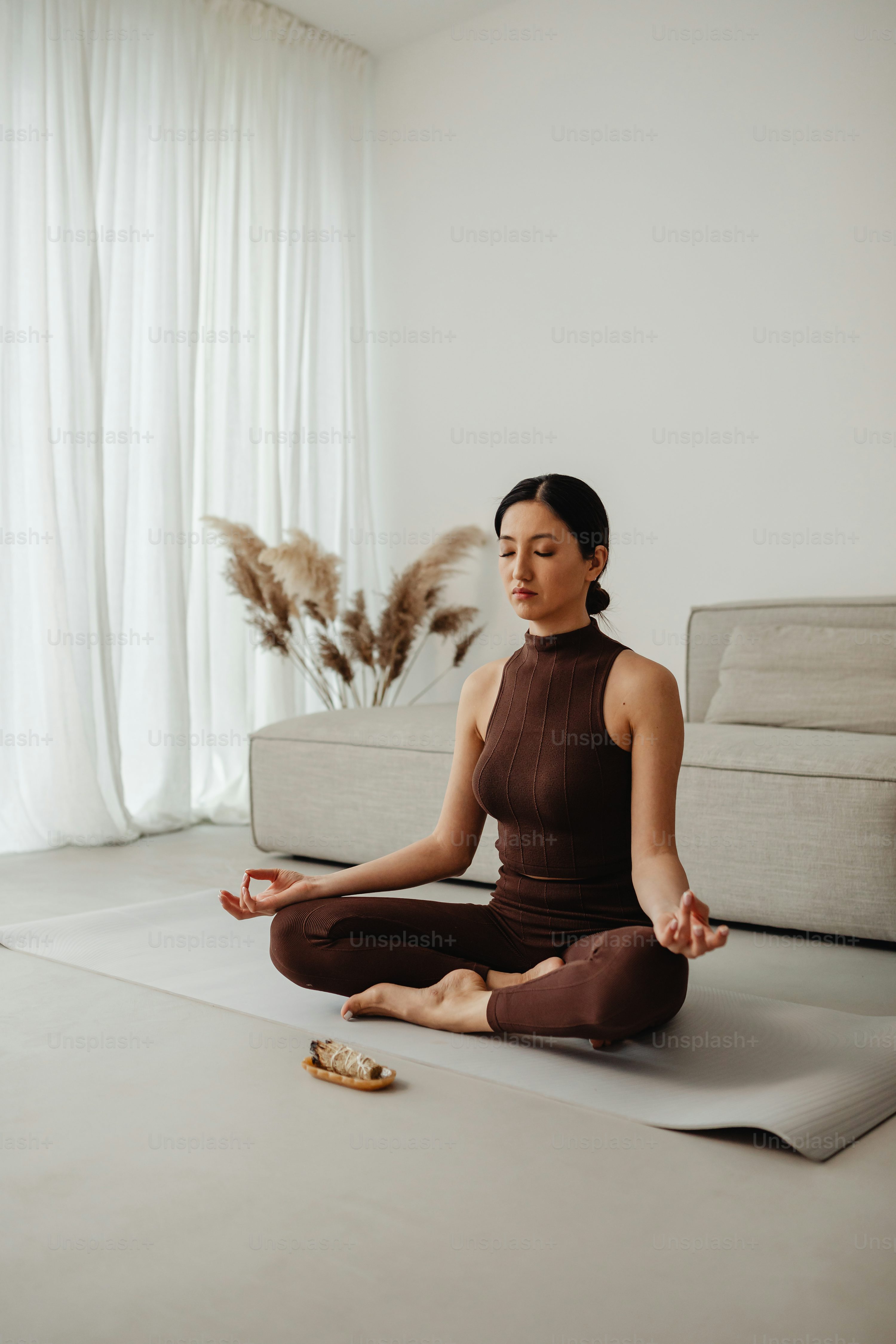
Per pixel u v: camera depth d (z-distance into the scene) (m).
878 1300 0.97
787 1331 0.93
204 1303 0.97
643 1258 1.04
